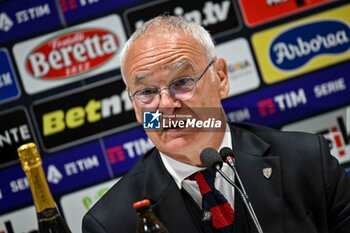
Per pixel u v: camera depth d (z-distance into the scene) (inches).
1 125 285.0
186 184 156.0
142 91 145.3
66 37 284.4
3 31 285.3
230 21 284.0
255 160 159.5
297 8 284.4
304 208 156.1
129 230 156.9
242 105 285.1
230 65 284.7
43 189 120.7
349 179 165.6
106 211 160.1
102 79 284.7
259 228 126.5
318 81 285.1
